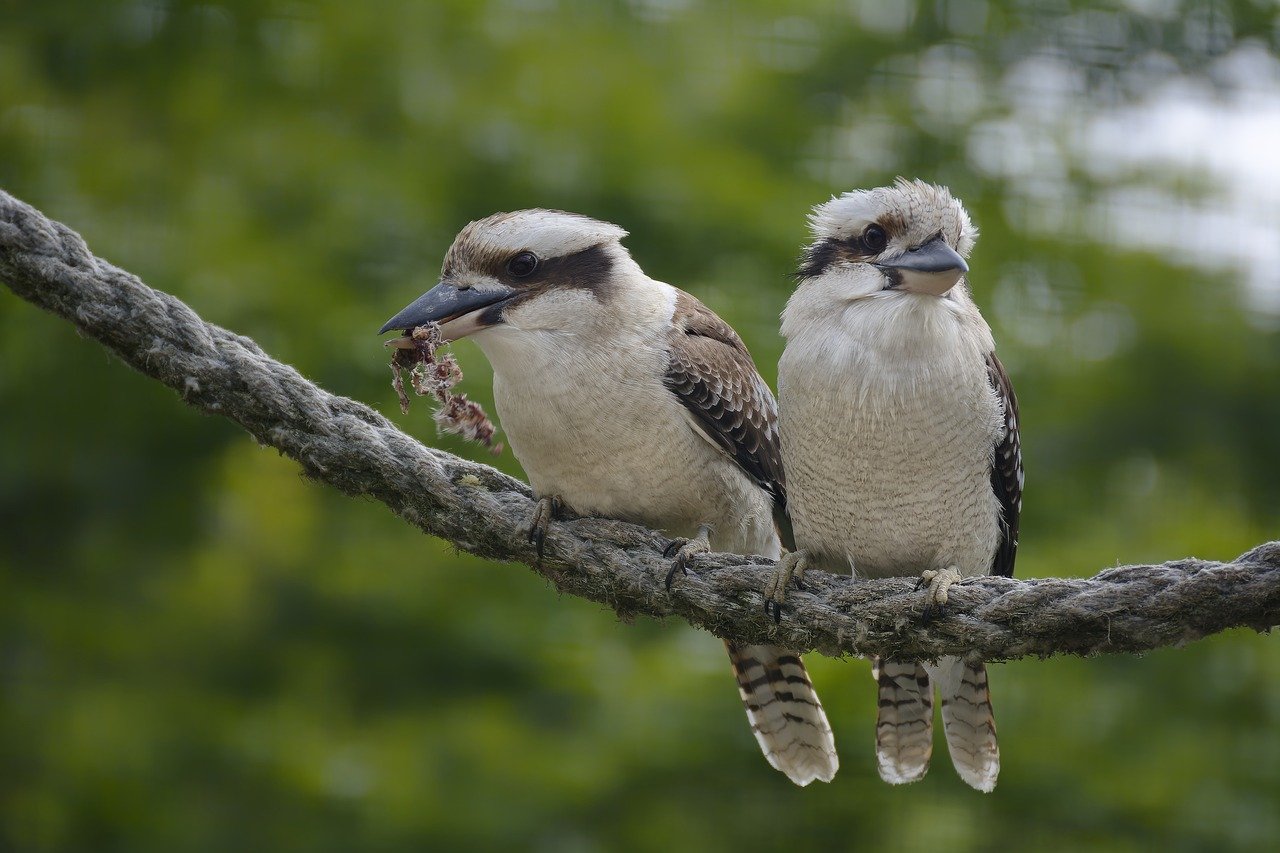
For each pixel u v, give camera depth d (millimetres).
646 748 11336
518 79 13969
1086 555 12164
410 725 12789
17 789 13094
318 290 12664
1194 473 13625
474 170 13406
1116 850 11336
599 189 12875
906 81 14375
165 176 13734
